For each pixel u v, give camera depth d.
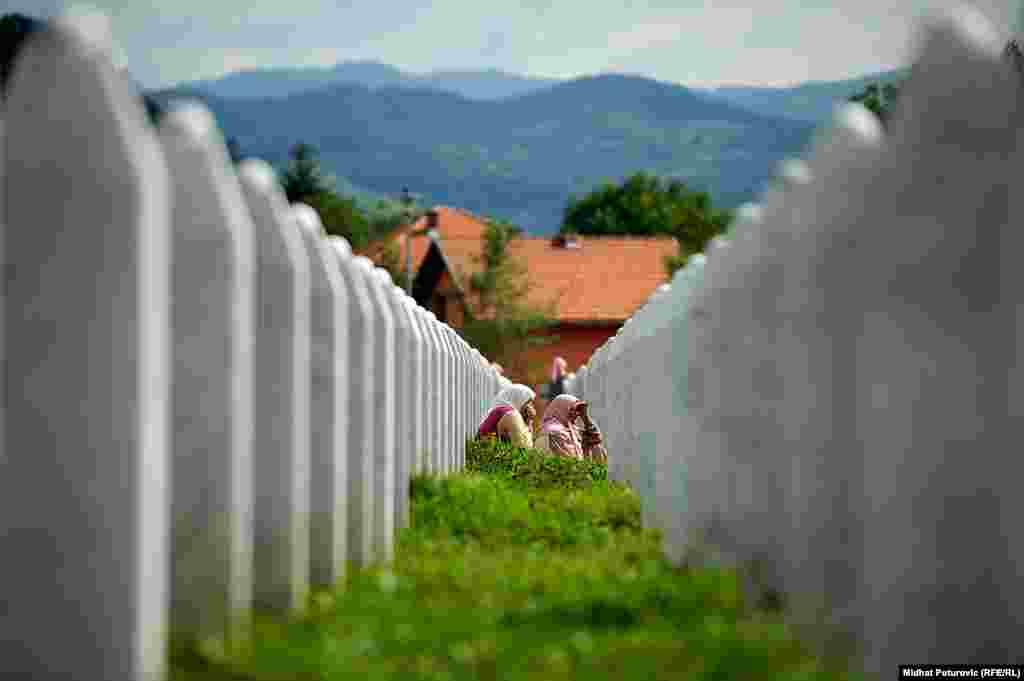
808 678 8.56
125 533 8.34
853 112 9.56
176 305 9.89
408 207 96.50
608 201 181.00
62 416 8.36
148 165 8.43
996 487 8.18
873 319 8.70
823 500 9.91
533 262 127.88
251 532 10.62
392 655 9.57
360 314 13.80
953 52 8.20
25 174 8.35
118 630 8.34
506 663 9.33
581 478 26.69
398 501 16.94
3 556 8.40
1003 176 8.08
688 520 14.92
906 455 8.32
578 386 46.19
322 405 12.47
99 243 8.32
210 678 8.94
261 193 11.11
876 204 8.73
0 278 8.36
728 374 12.95
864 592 8.91
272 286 11.12
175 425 9.91
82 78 8.33
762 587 11.55
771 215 11.29
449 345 27.80
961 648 8.27
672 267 126.00
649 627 10.27
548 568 13.55
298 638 9.92
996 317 8.14
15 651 8.39
